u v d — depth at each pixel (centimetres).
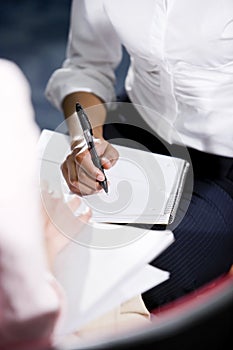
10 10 321
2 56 288
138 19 118
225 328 61
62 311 68
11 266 60
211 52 117
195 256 108
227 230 114
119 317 80
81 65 145
